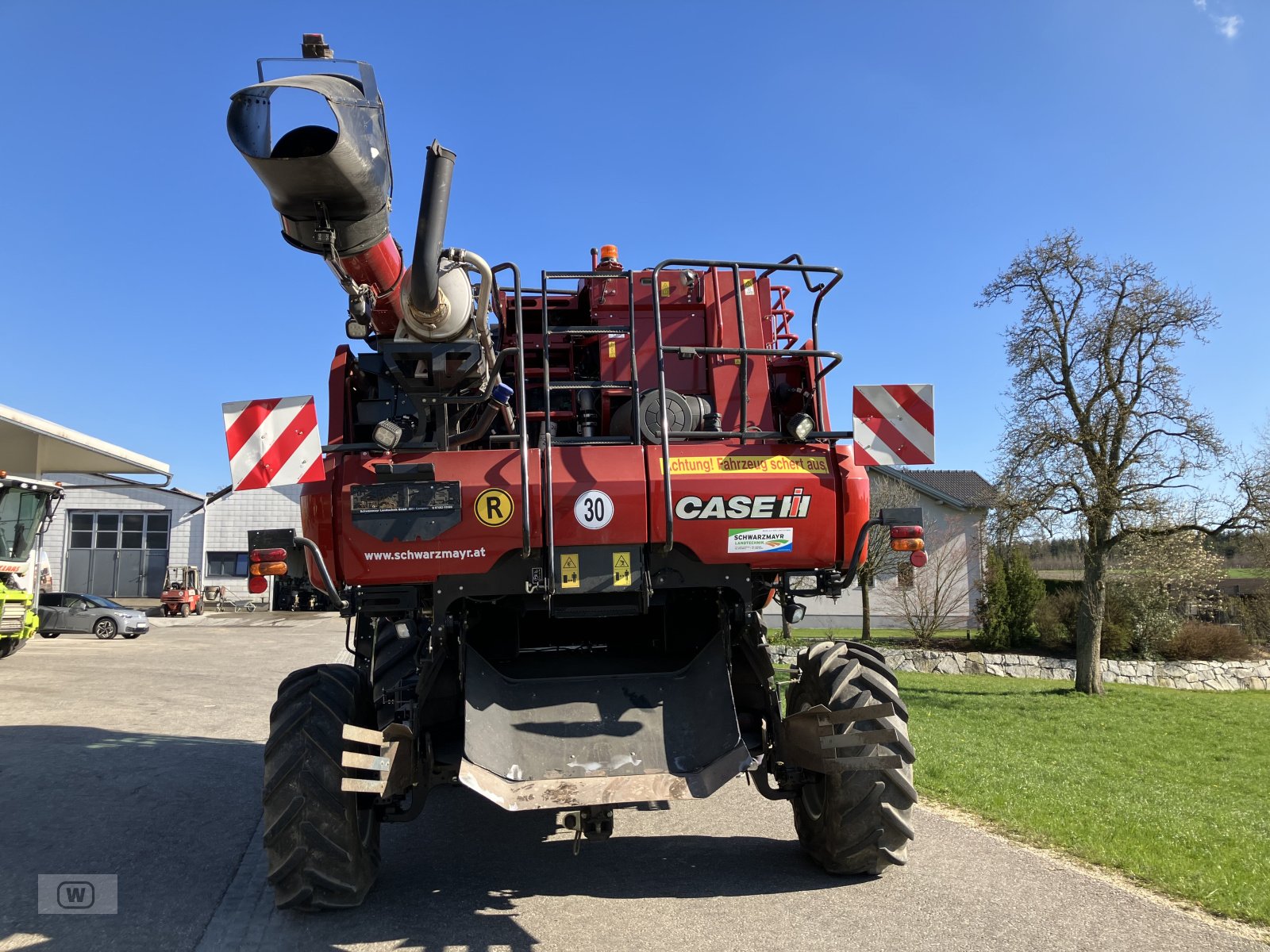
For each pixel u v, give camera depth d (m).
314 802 3.76
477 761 3.81
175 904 4.13
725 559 4.08
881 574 26.16
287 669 15.77
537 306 5.71
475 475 3.90
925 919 3.86
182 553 38.66
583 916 3.92
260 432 3.78
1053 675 23.14
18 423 18.20
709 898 4.15
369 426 4.70
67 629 23.67
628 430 4.61
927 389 4.27
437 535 3.86
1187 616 26.44
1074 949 3.56
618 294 5.11
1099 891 4.26
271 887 4.35
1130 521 17.88
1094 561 18.69
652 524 3.99
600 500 3.95
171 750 7.95
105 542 38.56
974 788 6.77
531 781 3.82
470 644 4.32
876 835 4.12
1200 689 23.17
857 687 4.14
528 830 5.50
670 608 4.62
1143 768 9.85
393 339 3.69
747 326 5.03
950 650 26.34
